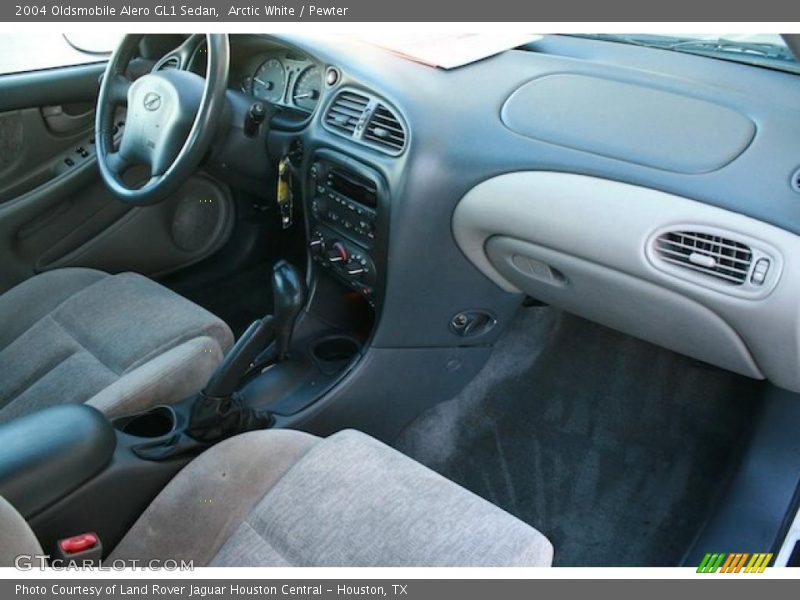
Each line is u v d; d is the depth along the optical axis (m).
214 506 1.04
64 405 1.08
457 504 0.99
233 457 1.09
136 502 1.11
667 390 1.64
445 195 1.31
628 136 1.21
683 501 1.48
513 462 1.59
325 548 0.95
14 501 0.97
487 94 1.35
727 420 1.58
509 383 1.72
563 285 1.33
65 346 1.42
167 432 1.24
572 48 1.49
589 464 1.56
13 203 1.77
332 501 1.00
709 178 1.11
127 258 1.91
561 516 1.49
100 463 1.04
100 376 1.34
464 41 1.47
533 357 1.75
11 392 1.40
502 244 1.33
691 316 1.17
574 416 1.64
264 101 1.57
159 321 1.41
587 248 1.19
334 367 1.54
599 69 1.38
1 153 1.76
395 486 1.02
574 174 1.20
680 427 1.58
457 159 1.29
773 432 1.38
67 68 1.81
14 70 1.75
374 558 0.93
